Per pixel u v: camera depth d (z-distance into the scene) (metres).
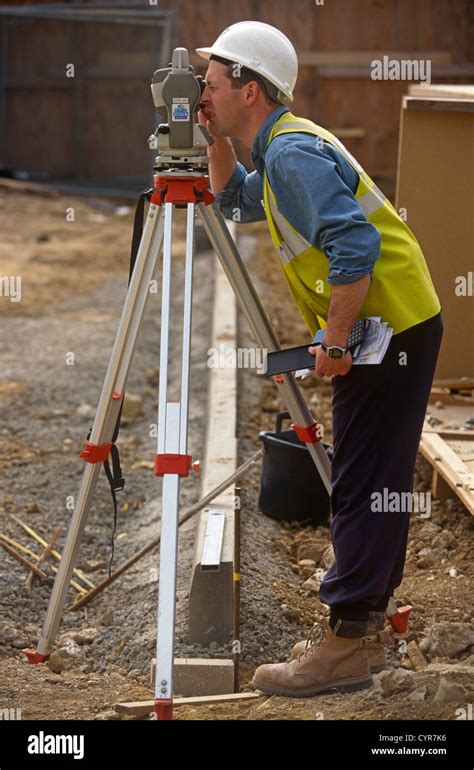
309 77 16.17
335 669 3.23
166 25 15.43
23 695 3.35
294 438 4.77
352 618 3.12
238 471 3.99
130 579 4.41
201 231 11.70
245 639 3.72
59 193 16.72
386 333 2.92
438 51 15.95
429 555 4.31
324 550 4.38
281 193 2.88
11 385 7.20
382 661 3.40
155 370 7.39
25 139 17.09
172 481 2.85
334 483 3.13
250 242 12.20
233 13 16.12
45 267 11.70
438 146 5.05
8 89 16.95
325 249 2.83
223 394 5.98
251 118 3.03
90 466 3.39
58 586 3.54
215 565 3.71
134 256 3.26
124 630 3.96
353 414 3.05
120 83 16.80
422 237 5.16
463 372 5.34
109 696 3.38
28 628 4.02
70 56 16.77
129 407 6.62
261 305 3.32
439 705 3.03
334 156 2.91
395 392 3.02
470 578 4.07
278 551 4.43
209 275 10.34
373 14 15.94
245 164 11.48
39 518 5.05
